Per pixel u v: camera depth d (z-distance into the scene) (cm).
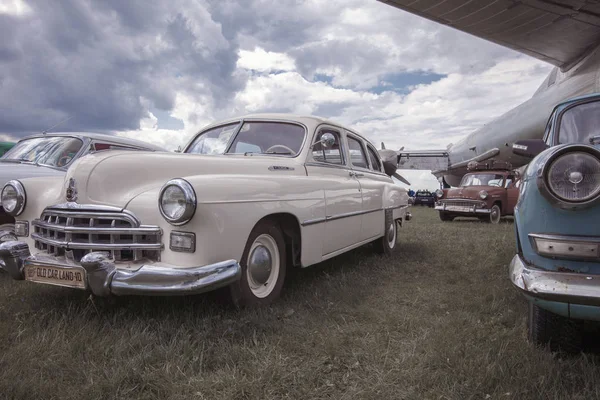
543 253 190
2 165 470
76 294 305
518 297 320
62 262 254
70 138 519
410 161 4109
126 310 270
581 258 181
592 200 176
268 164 332
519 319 269
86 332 233
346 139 444
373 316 281
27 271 267
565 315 183
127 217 246
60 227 256
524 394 175
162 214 235
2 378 184
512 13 1794
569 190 181
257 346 223
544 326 212
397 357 218
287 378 195
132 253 248
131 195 259
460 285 372
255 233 278
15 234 312
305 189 326
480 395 180
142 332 229
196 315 261
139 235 245
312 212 333
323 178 366
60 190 296
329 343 228
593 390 177
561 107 293
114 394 177
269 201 283
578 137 267
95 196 258
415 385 188
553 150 196
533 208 198
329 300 311
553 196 183
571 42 1873
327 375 201
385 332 255
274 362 204
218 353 214
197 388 183
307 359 215
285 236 327
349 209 400
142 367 199
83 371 192
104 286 229
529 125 2088
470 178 1326
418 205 2866
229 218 247
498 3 1742
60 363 201
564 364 199
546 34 1877
